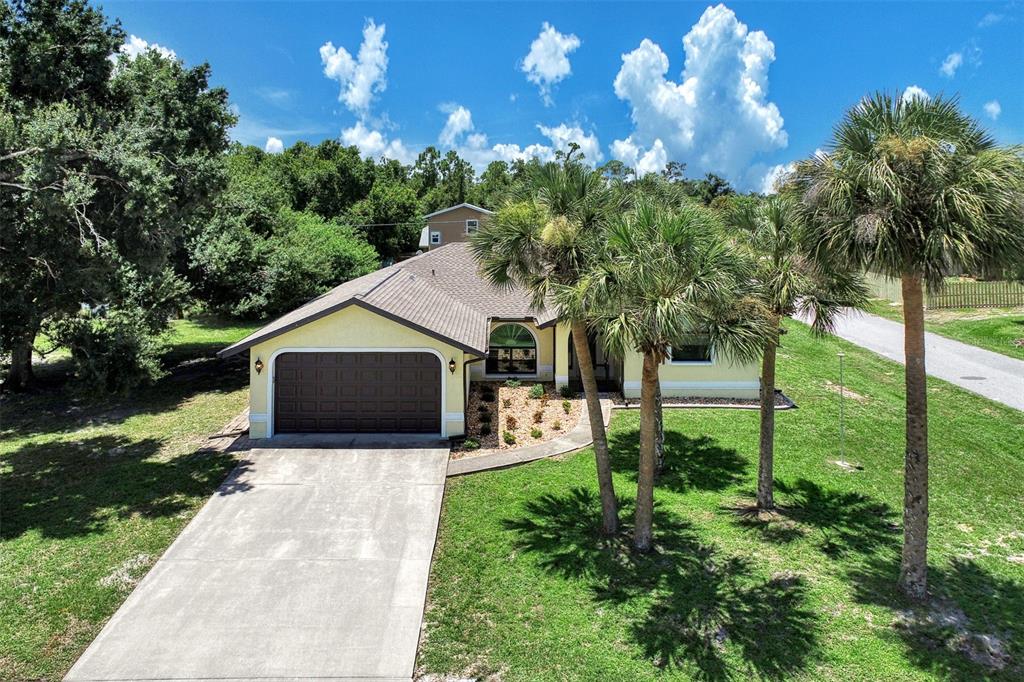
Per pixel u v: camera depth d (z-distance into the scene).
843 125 8.09
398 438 15.53
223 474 13.28
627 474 13.35
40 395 20.16
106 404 19.30
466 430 16.09
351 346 15.59
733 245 9.84
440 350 15.52
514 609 8.45
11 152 11.42
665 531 10.73
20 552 9.88
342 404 15.89
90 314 16.77
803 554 9.96
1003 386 19.66
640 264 8.16
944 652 7.56
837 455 14.43
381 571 9.38
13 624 8.02
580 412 17.66
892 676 7.15
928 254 7.34
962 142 7.61
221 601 8.59
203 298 24.94
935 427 16.16
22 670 7.18
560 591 8.86
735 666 7.30
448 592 8.86
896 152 7.39
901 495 12.34
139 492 12.33
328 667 7.29
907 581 8.75
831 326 11.14
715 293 8.16
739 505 11.85
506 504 11.84
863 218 7.49
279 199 40.56
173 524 10.93
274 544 10.21
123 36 17.53
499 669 7.29
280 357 15.77
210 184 16.83
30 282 13.38
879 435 15.64
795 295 10.54
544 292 9.70
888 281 9.30
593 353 21.55
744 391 18.64
